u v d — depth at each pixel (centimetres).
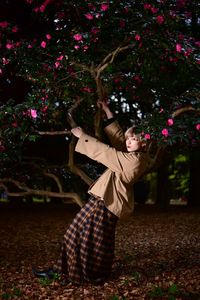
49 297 415
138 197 1806
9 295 420
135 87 573
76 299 407
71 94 498
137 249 709
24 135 458
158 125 401
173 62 500
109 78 517
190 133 429
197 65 428
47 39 486
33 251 716
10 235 928
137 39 427
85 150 412
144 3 421
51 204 1800
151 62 498
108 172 429
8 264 593
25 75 476
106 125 454
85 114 582
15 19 670
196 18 497
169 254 650
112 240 435
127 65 521
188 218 1201
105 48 483
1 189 634
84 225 430
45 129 644
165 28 425
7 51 477
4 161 584
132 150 431
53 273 462
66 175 647
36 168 671
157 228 1018
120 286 446
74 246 433
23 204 1661
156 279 480
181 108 431
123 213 424
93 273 434
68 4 452
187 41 438
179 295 417
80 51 459
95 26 453
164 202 1519
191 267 545
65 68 462
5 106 444
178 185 2370
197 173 1597
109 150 411
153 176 2559
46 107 444
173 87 565
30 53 477
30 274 515
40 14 521
